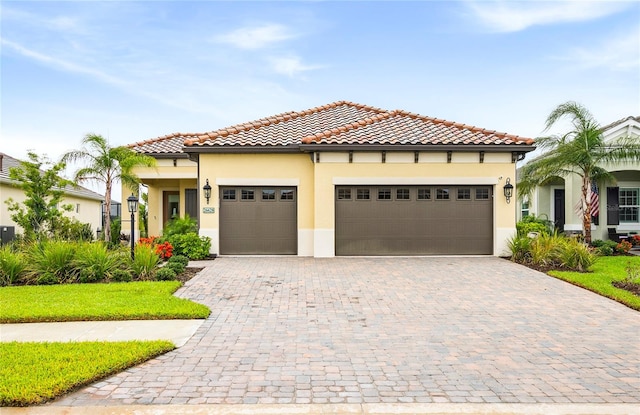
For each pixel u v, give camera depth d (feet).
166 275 33.53
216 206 47.42
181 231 47.34
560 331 21.07
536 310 25.07
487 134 48.49
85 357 16.37
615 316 23.82
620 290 28.96
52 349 17.35
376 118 54.90
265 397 13.78
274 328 21.42
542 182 55.16
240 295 28.66
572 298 27.99
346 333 20.66
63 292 28.02
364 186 46.80
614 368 16.33
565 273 35.19
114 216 100.22
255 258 45.80
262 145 46.55
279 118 58.49
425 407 13.16
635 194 60.39
